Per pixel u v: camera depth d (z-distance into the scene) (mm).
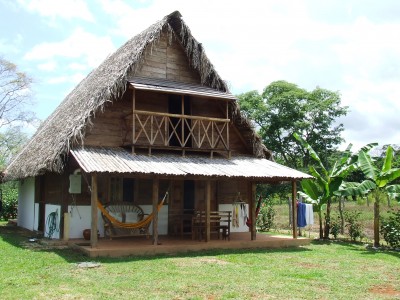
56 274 8883
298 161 38750
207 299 7188
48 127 18750
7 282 8094
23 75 39688
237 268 9953
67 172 13789
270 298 7336
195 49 15484
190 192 16281
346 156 17125
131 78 14375
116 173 11281
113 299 7062
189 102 16469
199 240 13719
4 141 41844
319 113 36000
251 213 14414
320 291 7898
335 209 29297
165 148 14289
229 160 15445
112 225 13984
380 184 15562
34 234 16297
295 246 14578
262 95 37281
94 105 13102
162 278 8664
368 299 7430
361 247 15148
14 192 26781
